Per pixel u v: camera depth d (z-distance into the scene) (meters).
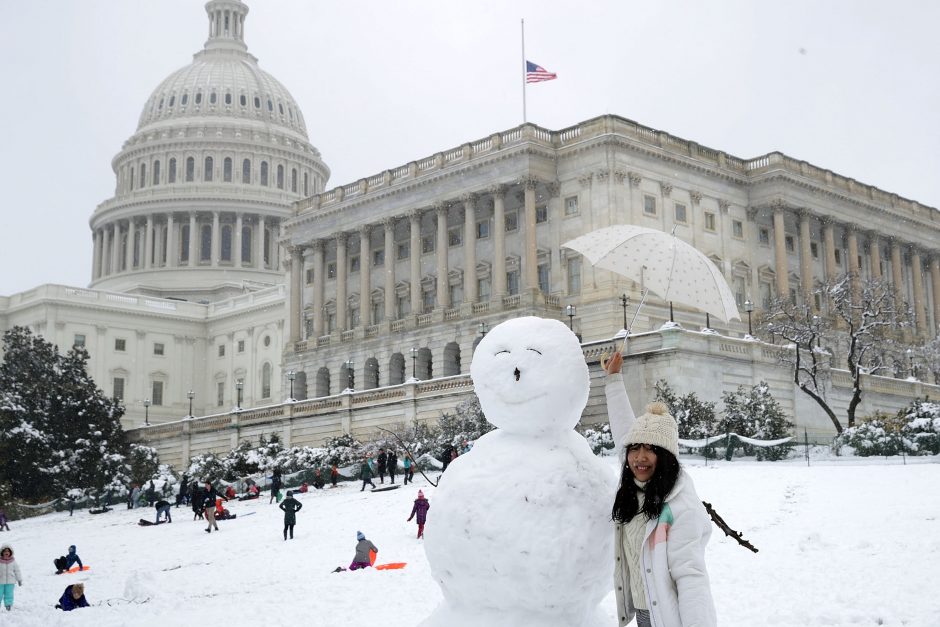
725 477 34.47
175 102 167.25
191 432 85.56
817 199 92.56
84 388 76.56
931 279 106.12
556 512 7.25
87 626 19.84
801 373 60.66
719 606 15.22
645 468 6.99
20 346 78.69
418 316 90.44
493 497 7.31
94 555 36.69
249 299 133.00
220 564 29.70
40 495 69.69
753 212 90.06
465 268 87.38
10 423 70.94
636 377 56.44
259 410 80.81
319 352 98.56
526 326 7.91
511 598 7.35
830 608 14.42
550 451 7.57
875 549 19.27
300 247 103.25
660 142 85.06
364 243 96.19
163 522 47.34
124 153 163.25
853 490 29.08
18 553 40.00
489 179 85.94
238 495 57.19
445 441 58.03
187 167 159.88
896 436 45.28
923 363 86.31
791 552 19.78
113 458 72.56
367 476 48.00
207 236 155.75
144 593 24.09
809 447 48.09
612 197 80.44
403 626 16.25
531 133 83.88
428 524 7.63
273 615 18.80
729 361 57.16
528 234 82.56
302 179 167.12
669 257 8.48
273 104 171.62
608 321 77.19
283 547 32.09
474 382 7.92
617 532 7.20
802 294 81.31
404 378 91.12
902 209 102.19
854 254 95.88
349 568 24.98
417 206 91.75
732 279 87.25
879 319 69.81
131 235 157.12
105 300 131.38
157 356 134.00
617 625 7.85
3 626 21.17
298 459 62.34
